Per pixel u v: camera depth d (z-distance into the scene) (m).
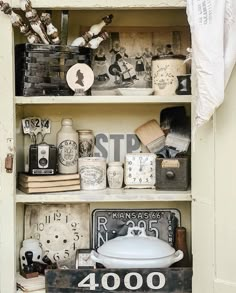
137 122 1.78
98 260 1.56
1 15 1.50
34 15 1.51
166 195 1.54
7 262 1.52
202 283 1.47
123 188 1.67
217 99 1.31
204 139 1.46
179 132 1.73
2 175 1.52
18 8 1.51
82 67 1.58
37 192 1.56
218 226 1.43
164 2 1.51
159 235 1.75
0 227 1.52
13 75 1.52
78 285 1.53
